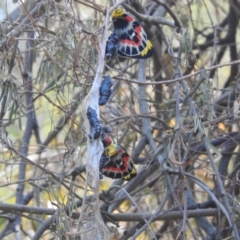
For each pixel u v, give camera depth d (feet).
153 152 19.40
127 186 20.70
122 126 20.01
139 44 13.73
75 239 13.96
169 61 23.34
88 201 15.38
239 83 18.48
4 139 17.49
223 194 16.89
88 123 11.88
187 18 22.31
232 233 17.29
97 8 16.53
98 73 12.26
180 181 17.88
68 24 16.21
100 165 13.41
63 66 16.25
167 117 20.43
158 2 19.69
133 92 21.40
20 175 22.22
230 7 26.84
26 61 18.60
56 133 22.48
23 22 18.13
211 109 17.35
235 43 26.09
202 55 26.32
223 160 21.40
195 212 18.37
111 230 17.22
